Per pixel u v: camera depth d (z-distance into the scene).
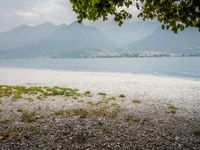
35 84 37.56
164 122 12.99
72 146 9.08
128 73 78.75
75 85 35.59
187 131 11.32
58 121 12.47
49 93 22.84
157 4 8.33
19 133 10.38
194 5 7.66
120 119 13.22
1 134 10.05
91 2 7.71
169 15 8.47
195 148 9.11
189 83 43.72
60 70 94.19
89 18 8.68
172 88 34.28
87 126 11.65
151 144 9.46
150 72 86.81
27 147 8.84
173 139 10.10
